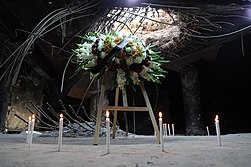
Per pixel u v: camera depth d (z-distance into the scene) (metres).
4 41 7.93
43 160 1.71
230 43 10.46
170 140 3.60
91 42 3.39
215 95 15.34
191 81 10.59
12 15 7.12
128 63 3.15
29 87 11.32
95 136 3.01
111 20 4.87
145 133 13.40
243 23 7.18
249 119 14.85
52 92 12.46
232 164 1.56
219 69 13.37
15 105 10.38
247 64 12.77
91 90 11.12
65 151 2.21
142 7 4.81
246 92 15.09
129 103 13.52
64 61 9.83
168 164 1.57
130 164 1.57
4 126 8.16
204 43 8.61
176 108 16.20
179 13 5.25
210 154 1.93
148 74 3.33
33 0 5.69
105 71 3.28
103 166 1.51
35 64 10.76
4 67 7.67
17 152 2.12
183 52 9.38
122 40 3.18
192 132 9.90
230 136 4.38
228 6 4.72
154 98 14.20
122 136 5.77
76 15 5.33
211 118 14.91
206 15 5.26
